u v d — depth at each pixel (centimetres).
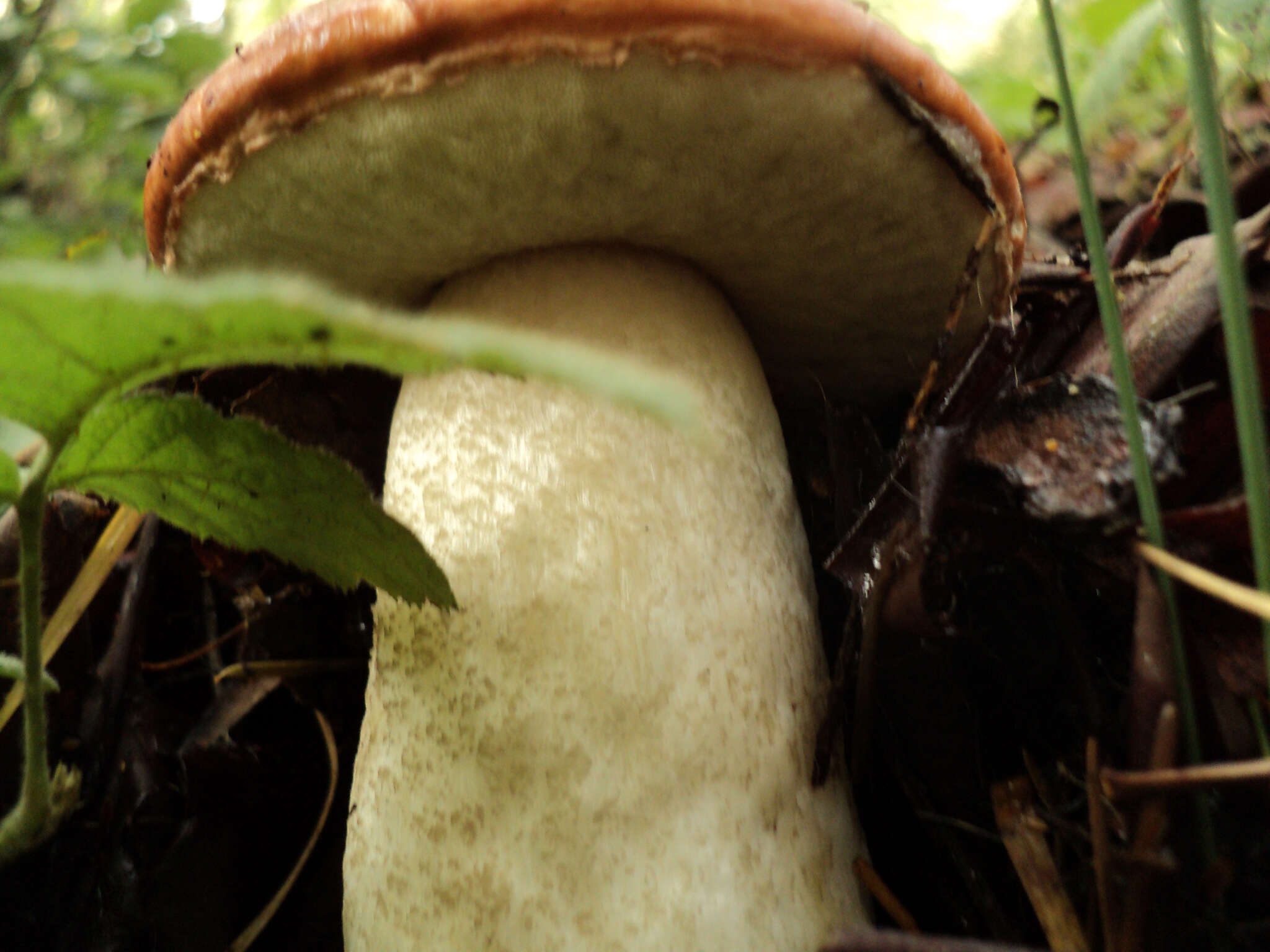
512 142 8
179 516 8
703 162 9
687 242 10
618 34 7
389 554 8
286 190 9
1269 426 9
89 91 24
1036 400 9
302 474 8
